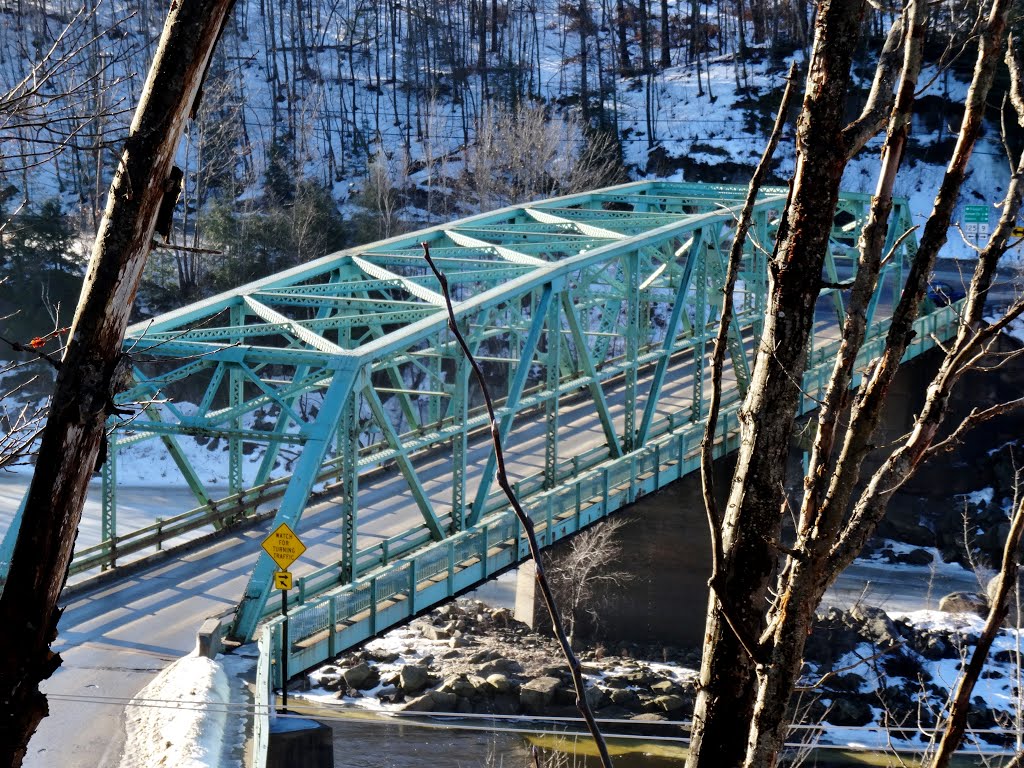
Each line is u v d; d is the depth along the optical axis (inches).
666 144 3243.1
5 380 2073.1
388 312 1208.8
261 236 2377.0
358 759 1163.3
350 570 970.1
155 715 676.1
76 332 231.6
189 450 2260.1
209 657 792.3
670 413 1588.3
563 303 1275.8
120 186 230.2
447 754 1201.4
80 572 1097.4
